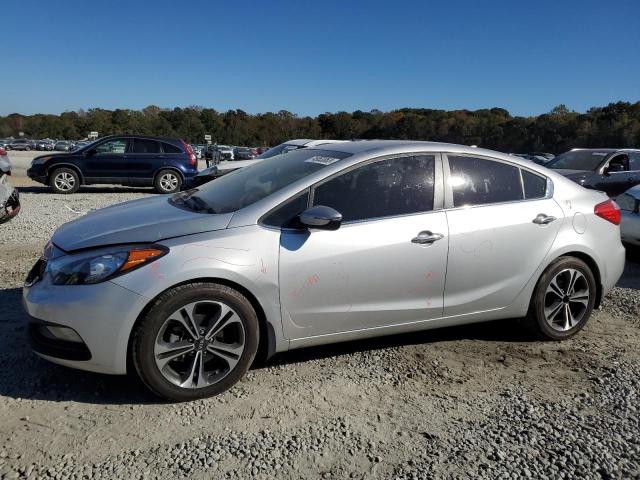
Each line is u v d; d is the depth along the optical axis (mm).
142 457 2604
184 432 2832
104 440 2732
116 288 2938
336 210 3434
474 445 2785
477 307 3898
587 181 10195
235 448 2703
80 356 2996
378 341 4125
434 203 3738
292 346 3420
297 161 3998
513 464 2629
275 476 2496
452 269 3738
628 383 3518
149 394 3205
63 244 3258
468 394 3346
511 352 4004
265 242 3236
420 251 3605
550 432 2922
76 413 2971
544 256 4039
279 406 3127
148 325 2969
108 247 3088
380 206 3592
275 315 3287
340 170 3562
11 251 6516
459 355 3922
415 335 4273
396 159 3738
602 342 4238
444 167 3852
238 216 3301
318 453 2684
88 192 14852
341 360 3768
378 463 2617
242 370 3246
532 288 4043
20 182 17469
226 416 3002
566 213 4156
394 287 3578
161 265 2998
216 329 3137
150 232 3184
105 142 14188
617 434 2912
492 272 3881
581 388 3451
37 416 2920
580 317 4266
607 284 4387
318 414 3055
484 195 3939
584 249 4188
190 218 3344
